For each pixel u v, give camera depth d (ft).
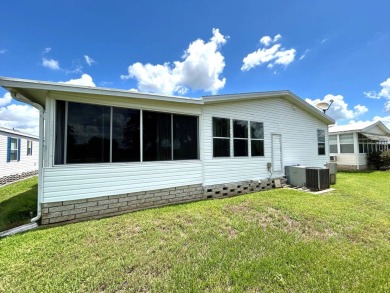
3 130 33.30
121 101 17.03
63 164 14.79
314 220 14.57
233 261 9.41
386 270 8.93
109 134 16.51
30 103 14.51
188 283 7.91
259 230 12.71
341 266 9.14
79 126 15.39
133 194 17.47
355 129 47.88
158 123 19.08
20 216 16.06
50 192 14.30
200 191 21.43
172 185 19.58
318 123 35.35
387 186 28.17
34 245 10.83
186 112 20.75
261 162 26.84
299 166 29.14
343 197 21.52
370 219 14.98
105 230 12.73
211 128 22.54
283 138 29.60
